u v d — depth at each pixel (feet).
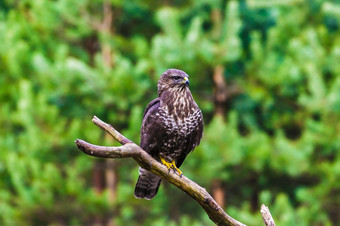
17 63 52.21
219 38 55.01
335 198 52.29
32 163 48.96
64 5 55.67
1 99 54.39
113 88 49.44
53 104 54.90
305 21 60.13
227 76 57.26
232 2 50.75
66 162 53.57
